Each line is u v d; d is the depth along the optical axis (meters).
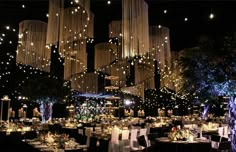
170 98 28.33
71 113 23.94
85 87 14.80
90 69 16.36
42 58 10.36
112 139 9.88
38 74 20.22
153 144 10.95
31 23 10.15
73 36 8.53
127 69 15.57
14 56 17.50
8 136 10.66
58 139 6.72
